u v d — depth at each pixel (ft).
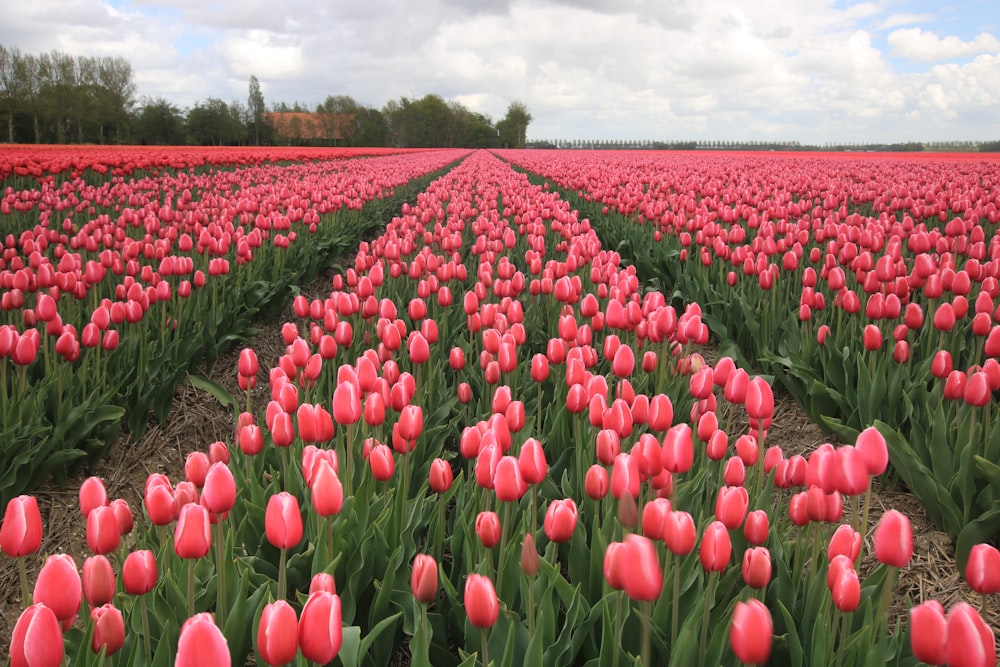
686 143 312.91
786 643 7.89
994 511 11.44
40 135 254.06
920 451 13.71
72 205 40.52
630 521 6.97
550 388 16.07
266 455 12.85
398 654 10.28
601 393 10.54
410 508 11.05
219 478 7.32
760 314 21.47
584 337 13.76
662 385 14.40
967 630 4.93
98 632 6.47
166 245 24.56
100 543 6.62
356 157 153.17
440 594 10.40
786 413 19.06
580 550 9.46
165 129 277.44
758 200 36.96
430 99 427.74
